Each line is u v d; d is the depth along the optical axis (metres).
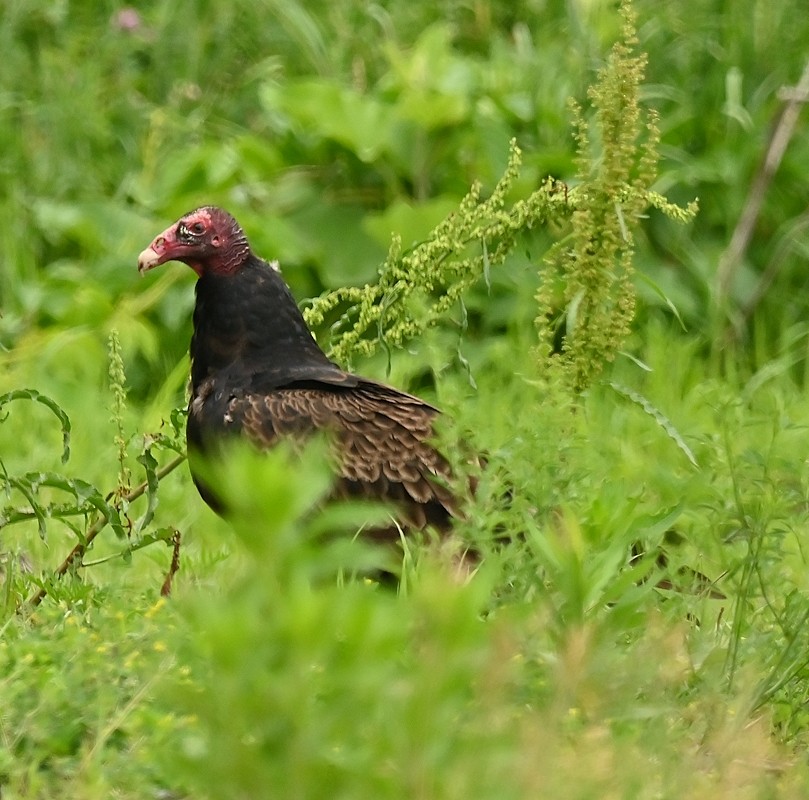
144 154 16.22
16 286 14.85
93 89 16.42
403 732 5.08
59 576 9.82
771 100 15.80
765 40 15.95
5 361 13.99
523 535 8.69
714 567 9.63
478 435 8.35
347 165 15.18
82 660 7.59
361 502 9.80
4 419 10.09
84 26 17.34
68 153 16.11
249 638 4.92
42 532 9.53
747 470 10.41
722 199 15.19
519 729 5.60
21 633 8.44
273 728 5.01
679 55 16.06
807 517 9.79
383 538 9.69
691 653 7.61
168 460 12.34
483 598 5.31
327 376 10.12
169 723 6.94
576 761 5.71
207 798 5.60
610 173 9.77
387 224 14.48
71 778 6.79
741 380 14.30
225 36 17.11
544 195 10.04
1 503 9.65
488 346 13.94
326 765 5.04
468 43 17.22
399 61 15.55
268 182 15.22
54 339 14.12
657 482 10.62
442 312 10.30
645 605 8.20
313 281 14.72
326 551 5.51
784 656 7.79
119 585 9.57
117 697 7.30
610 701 6.35
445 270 10.30
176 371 13.45
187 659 7.11
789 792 6.51
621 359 13.90
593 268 9.84
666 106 16.02
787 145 15.37
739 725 7.02
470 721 5.58
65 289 14.68
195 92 16.92
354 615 5.23
